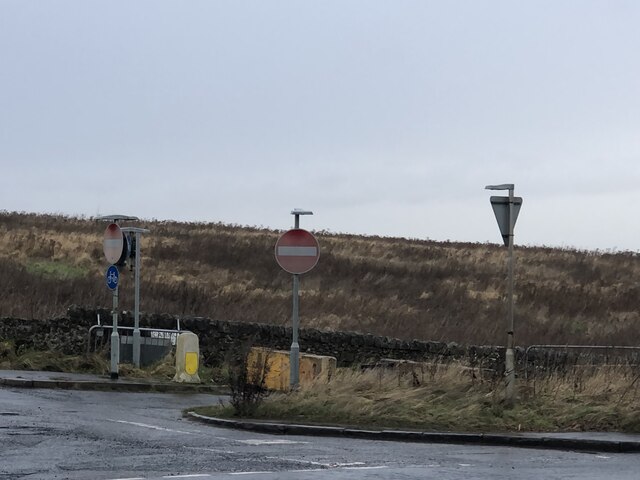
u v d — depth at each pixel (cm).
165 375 2327
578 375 1820
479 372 1811
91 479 969
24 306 2867
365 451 1268
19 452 1132
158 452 1176
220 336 2658
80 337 2497
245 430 1472
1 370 2216
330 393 1656
